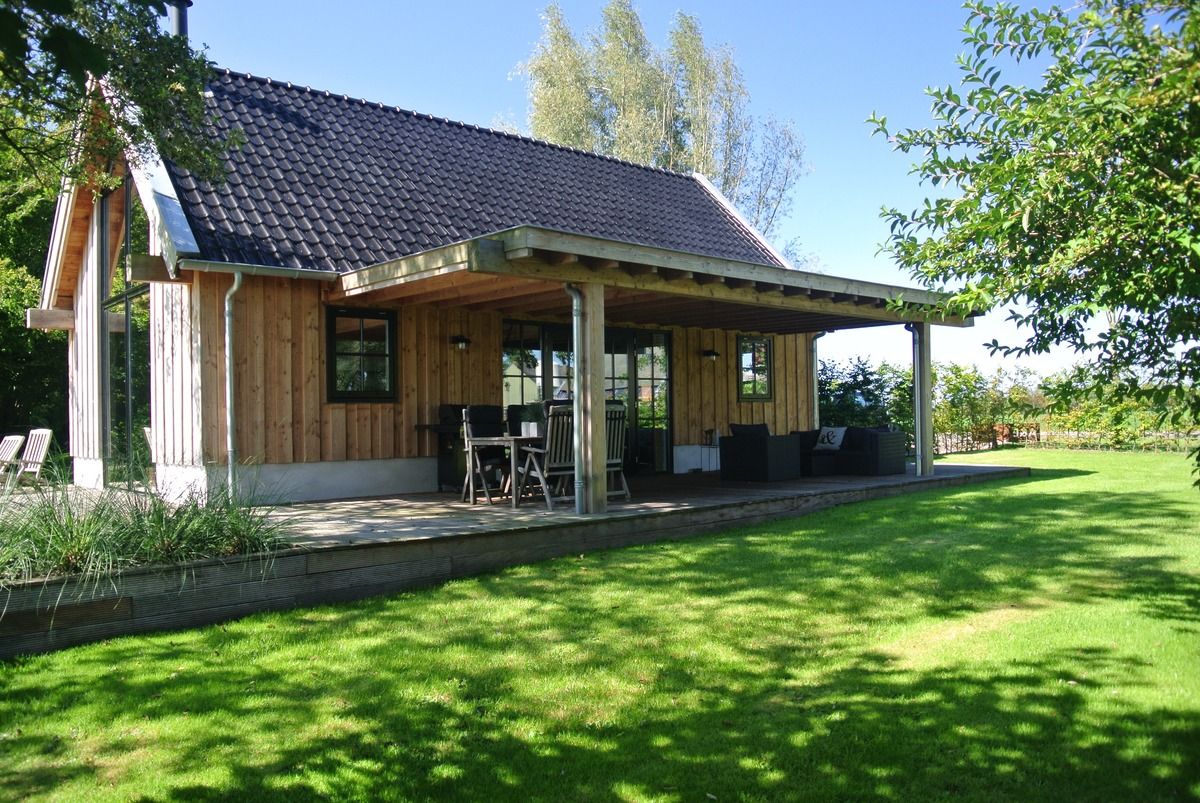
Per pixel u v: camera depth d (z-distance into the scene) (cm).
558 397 1183
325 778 345
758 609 561
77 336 1354
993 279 361
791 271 891
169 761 361
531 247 680
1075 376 385
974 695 411
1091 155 319
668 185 1609
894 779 338
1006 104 363
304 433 922
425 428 1019
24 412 1825
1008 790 328
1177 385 355
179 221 844
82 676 452
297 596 582
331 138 1138
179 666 466
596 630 521
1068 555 694
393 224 1037
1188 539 748
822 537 793
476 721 396
